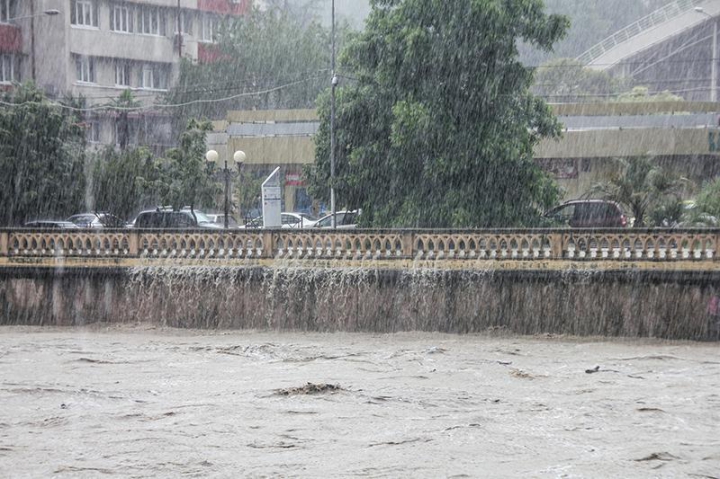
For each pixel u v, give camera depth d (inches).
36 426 835.4
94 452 745.6
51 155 2421.3
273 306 1440.7
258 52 3769.7
